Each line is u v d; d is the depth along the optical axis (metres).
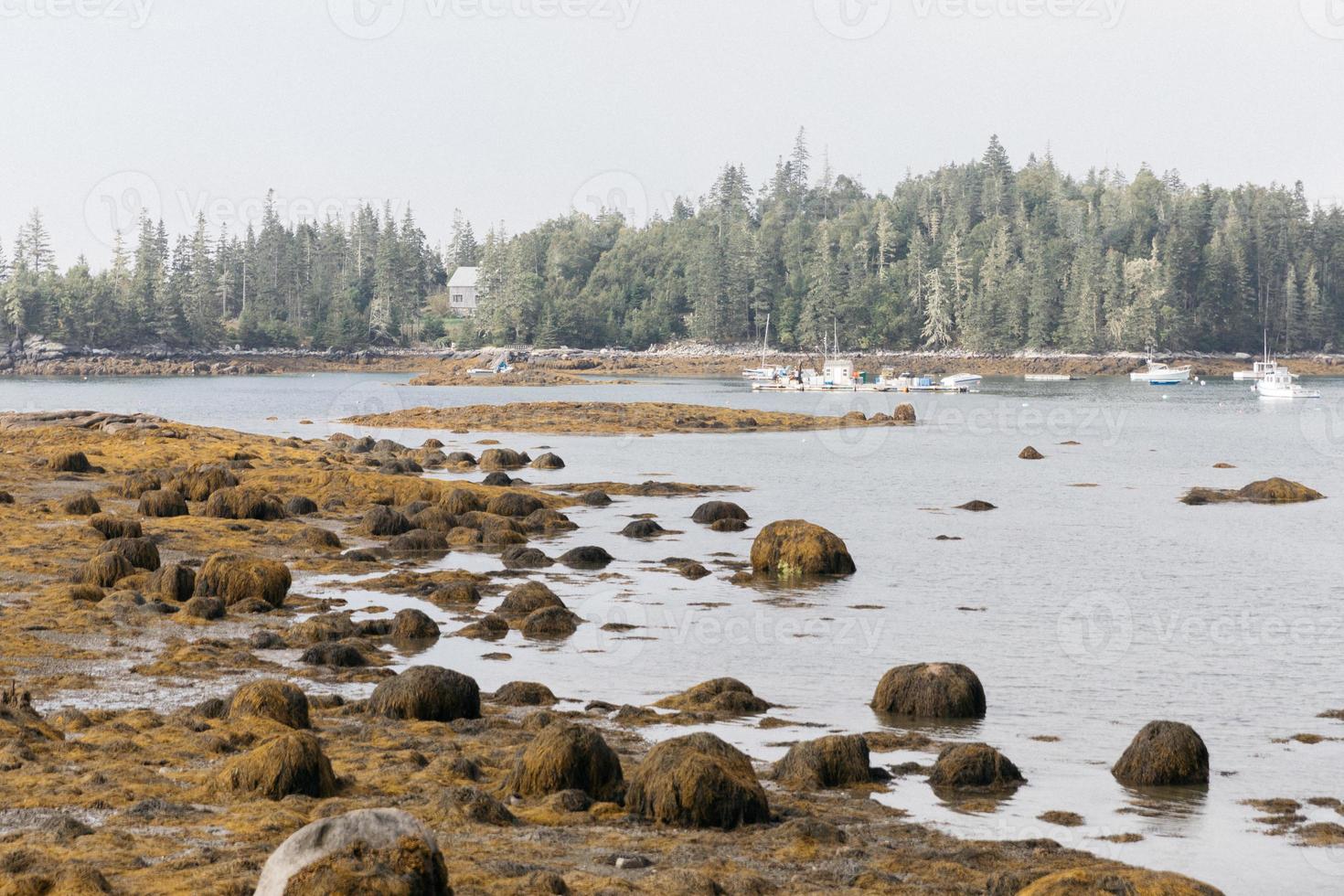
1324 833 48.91
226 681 67.25
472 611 88.50
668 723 62.44
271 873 30.08
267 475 147.12
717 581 102.50
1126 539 129.88
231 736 53.91
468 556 111.94
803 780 53.28
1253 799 53.19
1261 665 77.75
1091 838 48.00
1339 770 57.44
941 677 65.88
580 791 48.34
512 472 187.38
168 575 86.88
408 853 30.31
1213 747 60.78
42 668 68.12
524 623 83.62
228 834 41.91
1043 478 191.88
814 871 41.53
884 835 46.62
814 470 199.00
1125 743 61.19
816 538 106.25
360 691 66.88
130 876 37.59
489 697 66.75
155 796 46.16
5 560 95.56
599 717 63.34
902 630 85.88
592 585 99.38
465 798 45.97
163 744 53.12
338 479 144.00
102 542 103.81
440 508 125.56
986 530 135.75
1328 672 76.06
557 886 37.47
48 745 52.44
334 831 30.83
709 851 42.75
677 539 124.44
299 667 71.44
